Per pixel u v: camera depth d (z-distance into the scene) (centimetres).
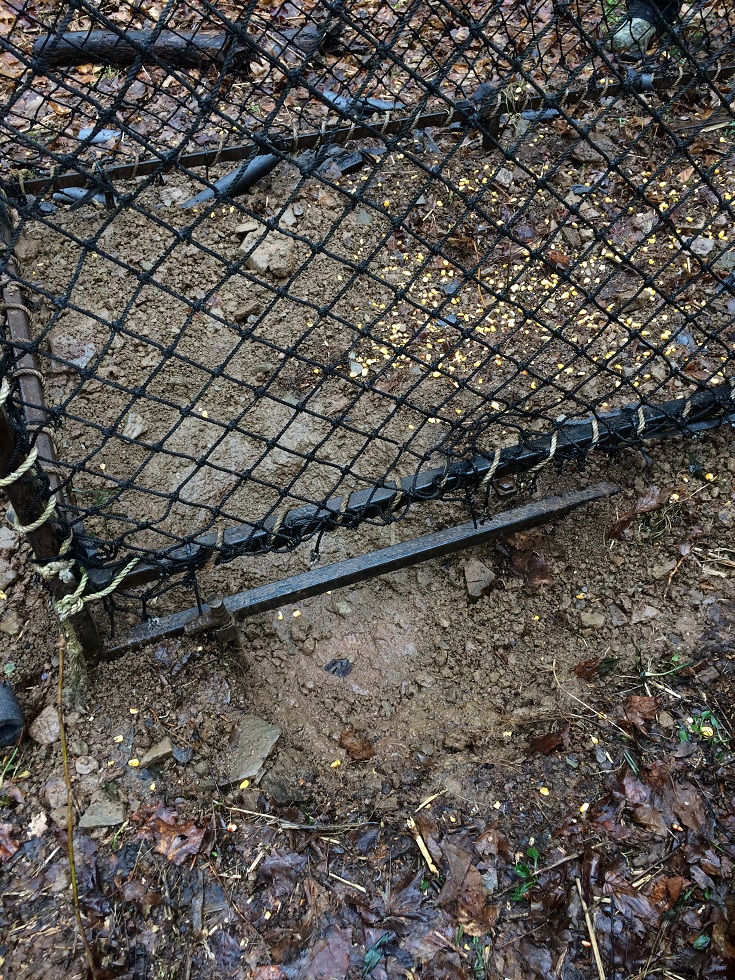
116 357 128
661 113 86
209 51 149
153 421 124
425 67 162
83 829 90
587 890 86
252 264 136
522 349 128
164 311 133
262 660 107
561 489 116
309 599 113
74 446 120
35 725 96
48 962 81
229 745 97
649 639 104
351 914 85
